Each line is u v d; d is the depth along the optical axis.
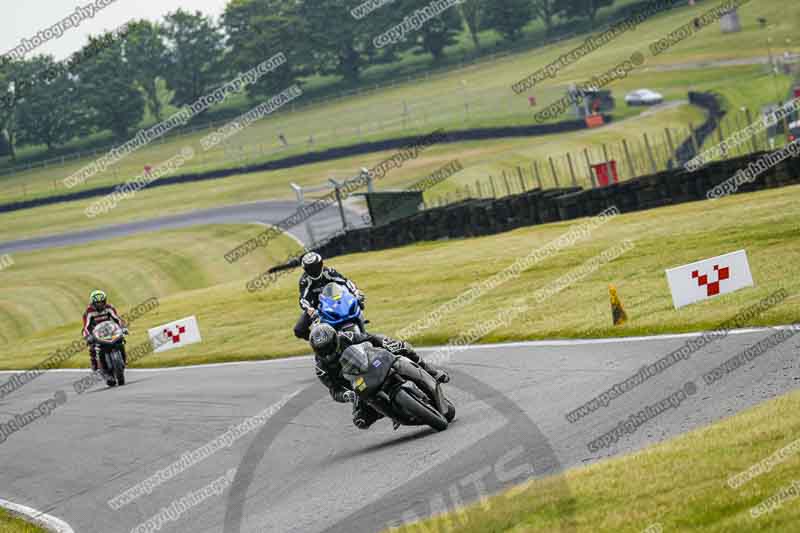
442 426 23.70
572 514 15.23
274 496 22.20
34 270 147.88
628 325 30.77
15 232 183.62
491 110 196.50
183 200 182.75
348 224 102.25
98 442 32.53
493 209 75.88
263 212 155.38
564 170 139.12
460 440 22.39
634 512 14.47
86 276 137.38
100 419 36.38
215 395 36.03
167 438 30.80
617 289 38.66
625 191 67.06
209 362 45.78
